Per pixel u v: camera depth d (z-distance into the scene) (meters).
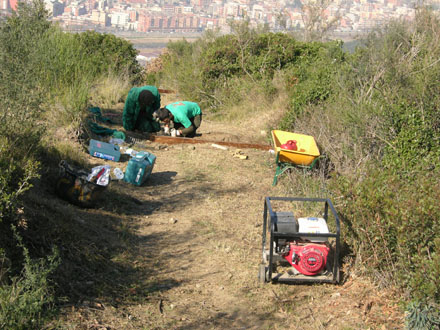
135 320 4.55
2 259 4.48
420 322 4.54
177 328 4.56
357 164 8.31
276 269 5.77
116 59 19.95
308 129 10.66
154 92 12.14
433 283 4.66
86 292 4.84
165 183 8.95
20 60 8.75
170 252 6.22
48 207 5.90
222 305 5.09
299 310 5.04
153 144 11.36
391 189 6.02
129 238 6.37
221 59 17.45
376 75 10.62
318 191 8.23
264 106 14.97
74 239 5.54
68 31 14.78
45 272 4.39
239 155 10.91
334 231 6.32
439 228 5.14
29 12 11.82
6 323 3.85
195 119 12.46
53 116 9.66
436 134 8.39
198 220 7.33
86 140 9.83
